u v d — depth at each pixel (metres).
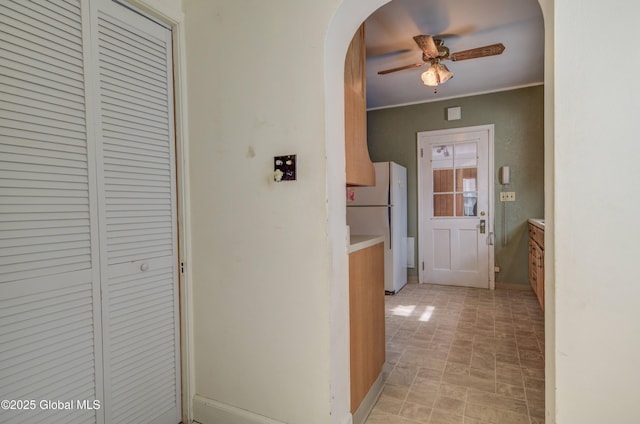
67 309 1.20
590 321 1.00
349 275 1.58
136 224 1.45
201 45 1.60
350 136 1.66
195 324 1.67
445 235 4.40
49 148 1.15
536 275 3.31
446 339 2.66
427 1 2.26
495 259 4.16
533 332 2.76
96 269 1.29
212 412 1.62
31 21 1.10
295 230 1.41
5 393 1.04
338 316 1.43
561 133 1.01
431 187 4.45
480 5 2.31
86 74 1.25
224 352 1.60
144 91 1.49
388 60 3.19
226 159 1.56
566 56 1.00
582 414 1.02
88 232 1.26
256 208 1.49
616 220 0.97
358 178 1.75
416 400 1.85
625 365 0.98
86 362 1.26
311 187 1.37
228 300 1.58
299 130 1.39
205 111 1.60
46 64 1.14
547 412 1.10
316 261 1.37
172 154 1.62
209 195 1.61
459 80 3.71
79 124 1.24
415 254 4.57
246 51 1.49
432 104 4.40
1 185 1.03
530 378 2.05
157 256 1.55
